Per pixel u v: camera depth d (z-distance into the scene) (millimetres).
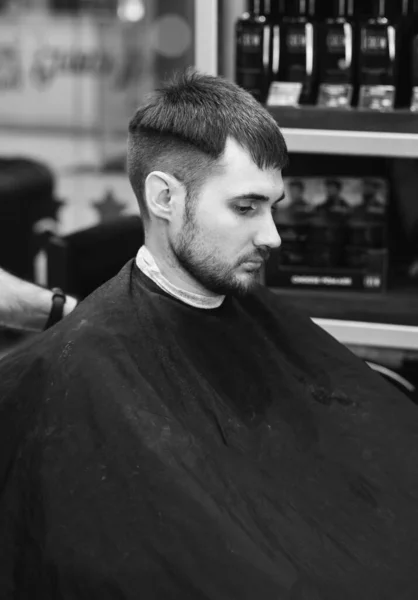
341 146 1826
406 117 1792
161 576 1146
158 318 1351
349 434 1412
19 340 3361
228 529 1150
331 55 1872
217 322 1405
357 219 1992
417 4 1933
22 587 1211
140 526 1162
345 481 1351
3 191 4391
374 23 1820
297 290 2025
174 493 1166
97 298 1341
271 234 1311
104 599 1158
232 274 1318
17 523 1223
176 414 1298
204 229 1296
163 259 1357
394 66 1834
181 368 1338
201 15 2031
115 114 8258
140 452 1189
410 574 1247
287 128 1850
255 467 1307
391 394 1481
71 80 8359
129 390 1241
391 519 1311
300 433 1393
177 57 7887
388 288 2033
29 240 4555
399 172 2129
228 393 1371
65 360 1253
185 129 1272
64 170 7336
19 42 8438
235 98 1301
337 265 2018
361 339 1969
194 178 1281
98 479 1189
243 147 1265
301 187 1995
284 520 1243
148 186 1319
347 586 1189
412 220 2158
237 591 1122
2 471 1249
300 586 1148
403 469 1384
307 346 1497
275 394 1413
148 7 7926
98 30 8164
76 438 1211
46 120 8547
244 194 1274
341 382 1477
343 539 1258
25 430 1240
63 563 1173
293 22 1881
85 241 2473
